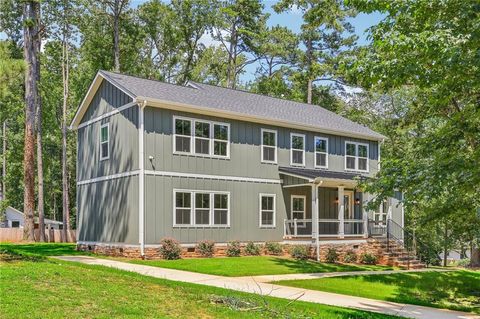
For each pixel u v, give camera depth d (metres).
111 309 9.20
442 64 10.21
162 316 9.06
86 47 40.84
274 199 26.27
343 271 20.38
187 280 15.25
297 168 27.47
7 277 11.02
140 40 42.34
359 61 11.64
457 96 13.38
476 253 29.97
